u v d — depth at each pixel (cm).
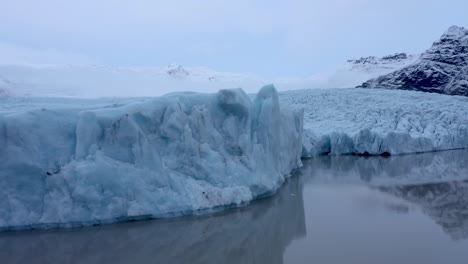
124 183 1112
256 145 1478
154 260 884
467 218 1216
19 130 1083
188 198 1180
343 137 3281
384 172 2219
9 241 980
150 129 1219
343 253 922
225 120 1401
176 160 1227
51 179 1072
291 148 2088
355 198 1517
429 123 3819
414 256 896
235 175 1329
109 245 966
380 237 1038
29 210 1059
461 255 898
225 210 1264
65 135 1148
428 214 1272
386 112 4244
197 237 1038
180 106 1276
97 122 1141
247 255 916
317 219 1216
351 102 5006
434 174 2125
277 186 1617
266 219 1207
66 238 1004
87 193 1074
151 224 1108
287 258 895
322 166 2506
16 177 1068
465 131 3672
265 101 1569
